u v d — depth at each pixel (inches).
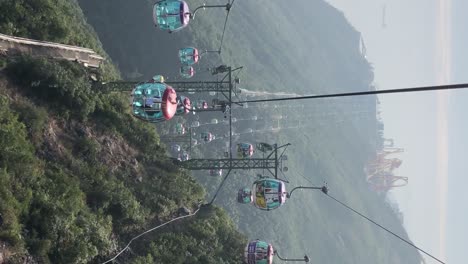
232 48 5029.5
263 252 1258.6
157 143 1493.6
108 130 1241.4
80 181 992.2
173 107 925.8
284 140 5118.1
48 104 1042.7
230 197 3612.2
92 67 1349.7
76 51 1270.9
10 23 1044.5
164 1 1127.6
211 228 1405.0
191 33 3892.7
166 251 1126.4
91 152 1098.1
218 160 1605.6
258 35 6304.1
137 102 905.5
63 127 1071.0
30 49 1083.3
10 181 773.3
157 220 1222.3
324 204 5738.2
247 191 1660.9
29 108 963.3
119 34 3292.3
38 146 950.4
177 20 1126.4
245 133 4323.3
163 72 3565.5
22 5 1109.1
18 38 1041.5
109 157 1192.8
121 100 1370.6
